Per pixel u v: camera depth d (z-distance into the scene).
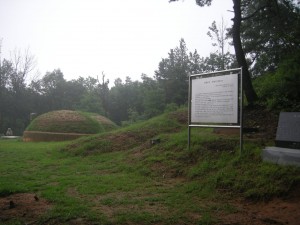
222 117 7.84
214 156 7.78
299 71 11.12
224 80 7.87
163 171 7.98
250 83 12.12
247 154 7.15
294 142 6.54
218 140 8.54
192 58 51.44
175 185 6.87
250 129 9.32
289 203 5.11
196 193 6.13
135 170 8.55
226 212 4.97
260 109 11.38
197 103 8.51
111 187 6.71
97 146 12.41
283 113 6.98
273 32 17.19
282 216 4.70
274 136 8.46
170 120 14.54
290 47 14.73
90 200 5.71
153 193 6.22
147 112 43.88
